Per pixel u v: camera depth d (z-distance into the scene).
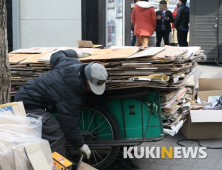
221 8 11.31
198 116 5.47
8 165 3.04
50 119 3.92
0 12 3.84
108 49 4.74
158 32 11.54
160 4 11.42
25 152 3.09
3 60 3.94
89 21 8.48
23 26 8.52
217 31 11.41
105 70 3.84
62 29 8.48
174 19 12.58
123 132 4.46
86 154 4.06
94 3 8.41
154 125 4.39
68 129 3.90
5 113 3.47
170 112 4.49
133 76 4.21
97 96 4.38
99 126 4.53
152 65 4.16
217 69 10.81
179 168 4.75
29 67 4.50
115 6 8.73
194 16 11.45
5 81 3.97
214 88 6.98
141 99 4.34
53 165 3.31
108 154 4.48
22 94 4.00
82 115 4.55
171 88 4.52
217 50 11.46
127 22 8.91
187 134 5.75
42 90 3.92
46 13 8.46
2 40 3.90
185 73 4.98
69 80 3.82
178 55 4.22
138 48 4.55
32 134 3.37
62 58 4.16
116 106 4.46
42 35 8.52
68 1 8.41
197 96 6.71
